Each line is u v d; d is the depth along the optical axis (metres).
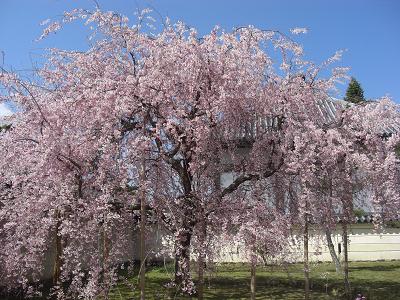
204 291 8.80
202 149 7.15
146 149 6.88
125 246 7.91
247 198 7.43
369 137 7.60
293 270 10.60
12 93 7.60
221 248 7.02
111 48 8.12
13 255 7.13
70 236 6.68
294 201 7.56
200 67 7.31
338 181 7.47
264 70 7.79
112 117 6.96
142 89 6.98
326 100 8.73
